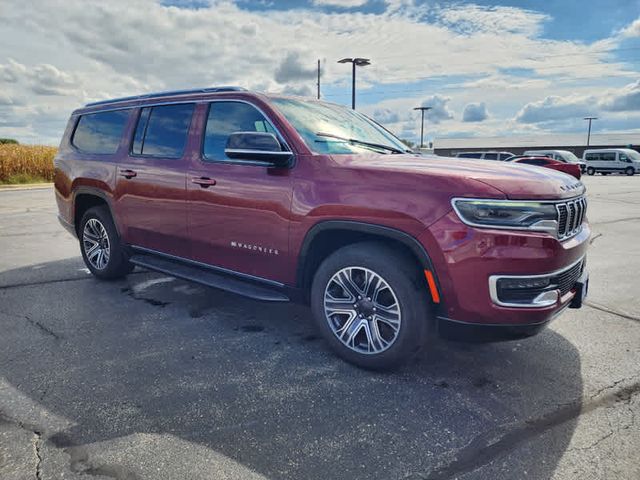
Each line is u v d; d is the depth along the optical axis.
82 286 4.76
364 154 3.32
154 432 2.28
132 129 4.37
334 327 3.08
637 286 4.77
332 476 1.99
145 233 4.23
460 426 2.37
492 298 2.50
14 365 2.97
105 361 3.04
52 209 11.20
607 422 2.41
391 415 2.46
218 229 3.56
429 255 2.58
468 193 2.51
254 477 1.98
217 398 2.61
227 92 3.67
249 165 3.36
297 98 3.76
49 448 2.14
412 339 2.74
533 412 2.50
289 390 2.71
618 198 14.23
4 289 4.63
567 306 2.83
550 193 2.58
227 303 4.25
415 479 1.98
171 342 3.37
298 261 3.13
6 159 19.62
